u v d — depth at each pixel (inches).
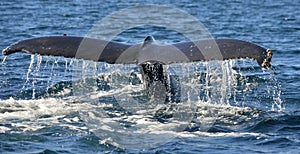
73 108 685.9
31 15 1913.1
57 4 2320.4
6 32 1504.7
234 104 733.3
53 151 546.6
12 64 1020.5
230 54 598.2
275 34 1536.7
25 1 2379.4
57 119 641.6
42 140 577.6
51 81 875.4
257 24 1755.7
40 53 637.9
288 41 1402.6
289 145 575.2
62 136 589.6
